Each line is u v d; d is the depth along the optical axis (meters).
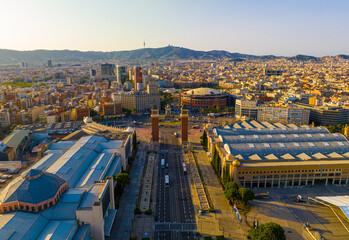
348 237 179.38
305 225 189.88
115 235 180.75
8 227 140.88
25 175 167.75
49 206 162.88
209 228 189.50
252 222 195.88
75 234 151.88
